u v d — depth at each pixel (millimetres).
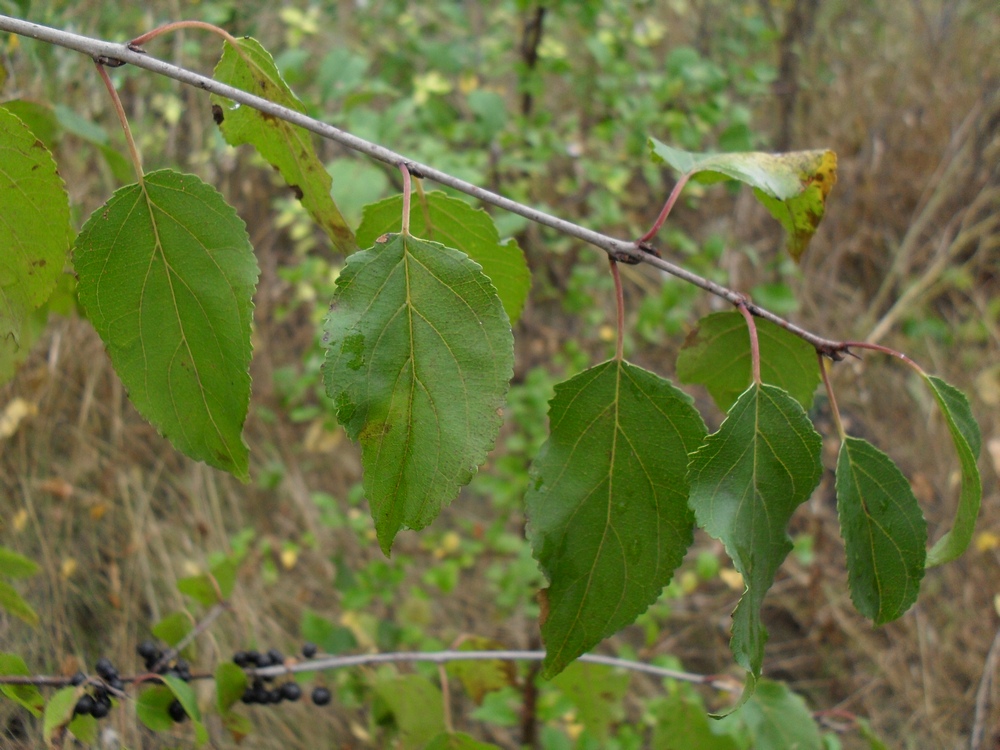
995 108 1115
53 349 581
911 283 1075
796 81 1033
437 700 410
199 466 679
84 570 543
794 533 854
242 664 394
